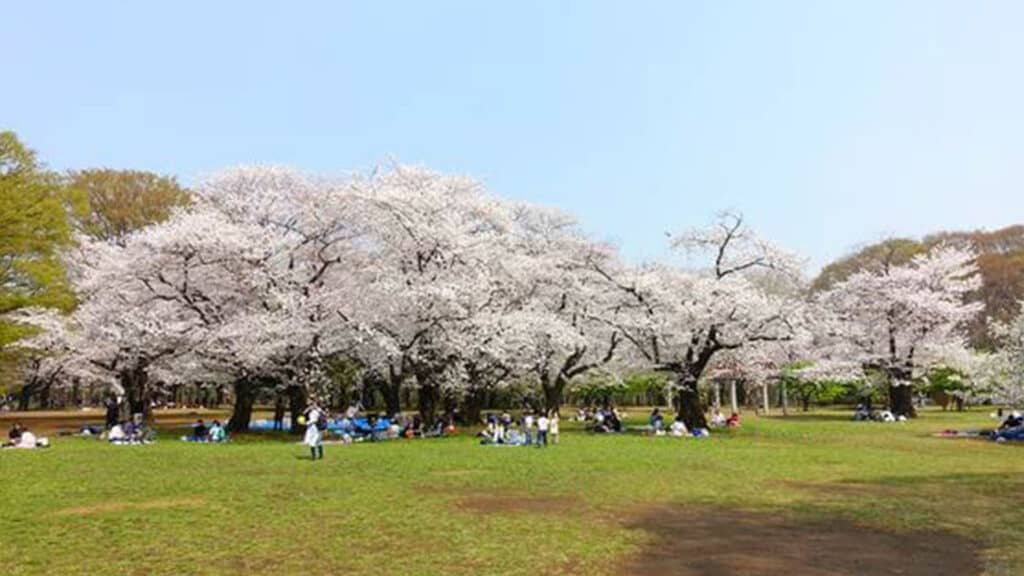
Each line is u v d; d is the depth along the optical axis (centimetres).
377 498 1494
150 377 3959
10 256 3194
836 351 4856
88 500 1423
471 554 1053
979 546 1139
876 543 1155
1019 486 1736
